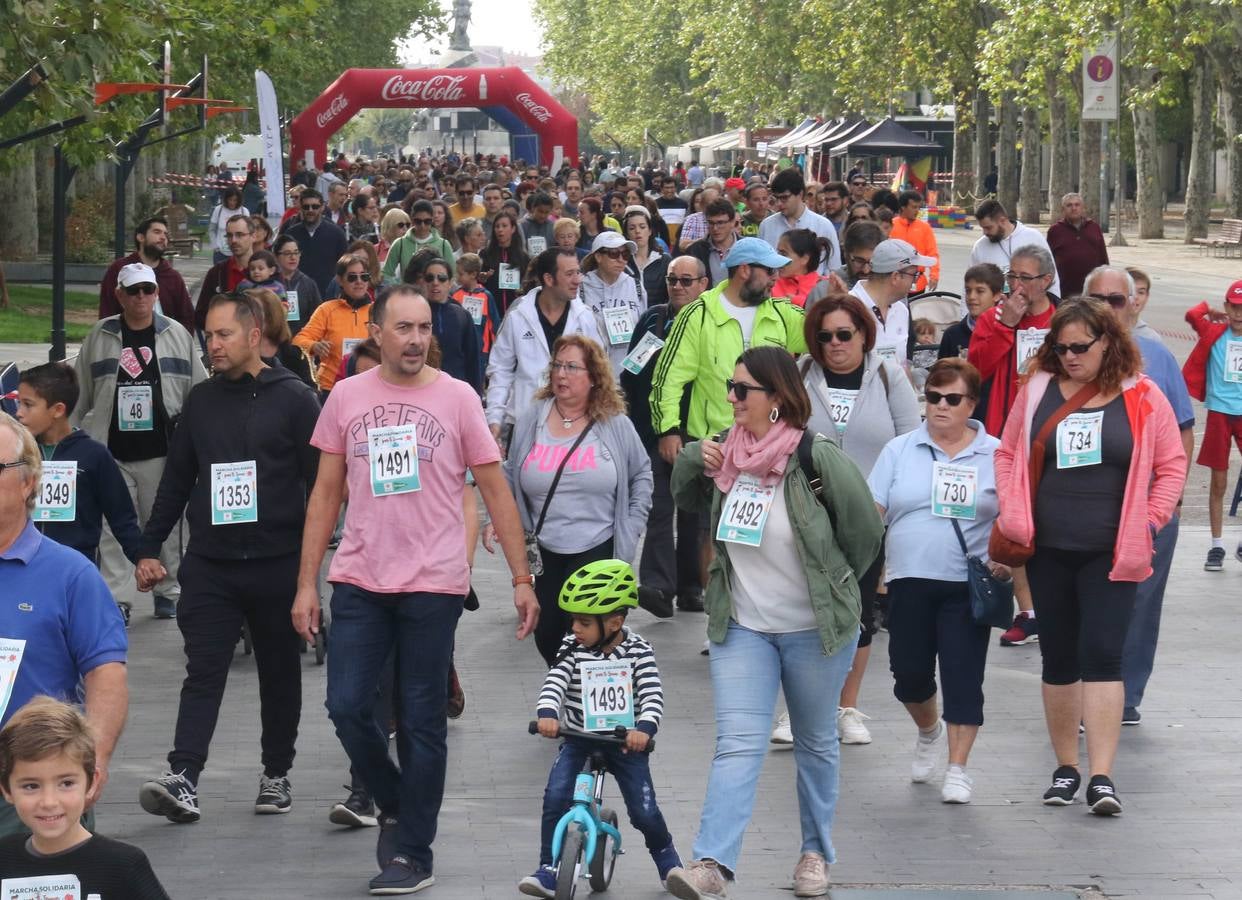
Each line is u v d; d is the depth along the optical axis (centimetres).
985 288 1386
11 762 521
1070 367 904
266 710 928
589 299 1569
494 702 1152
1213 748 1044
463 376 1595
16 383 1217
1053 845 876
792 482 775
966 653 943
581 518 1033
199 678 909
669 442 1218
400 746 814
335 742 1068
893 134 7631
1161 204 6800
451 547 805
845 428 1045
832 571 777
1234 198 6919
